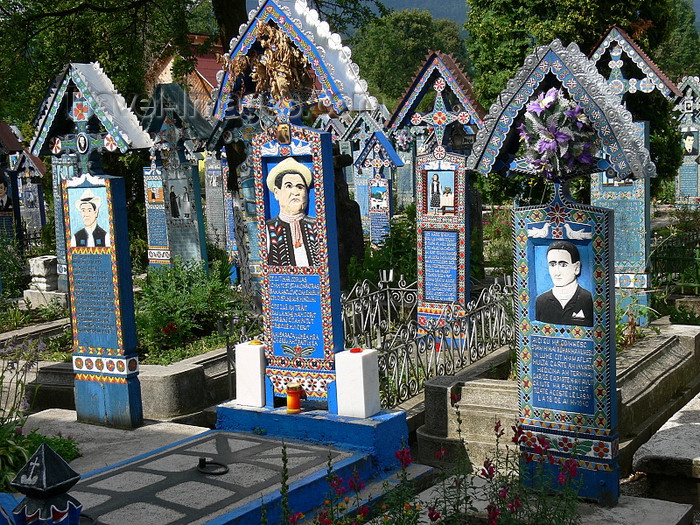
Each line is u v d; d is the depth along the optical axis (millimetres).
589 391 7309
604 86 7121
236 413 8898
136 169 23656
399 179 33094
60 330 13750
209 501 6938
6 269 18172
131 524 6582
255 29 8883
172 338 12266
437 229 12828
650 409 9664
